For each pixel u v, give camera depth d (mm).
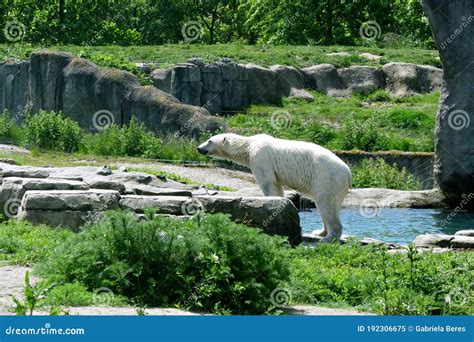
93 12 54062
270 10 53094
